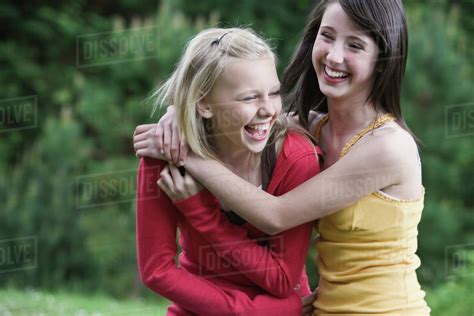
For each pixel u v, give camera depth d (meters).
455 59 7.66
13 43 9.51
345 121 2.74
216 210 2.65
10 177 7.74
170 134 2.61
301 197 2.60
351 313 2.67
